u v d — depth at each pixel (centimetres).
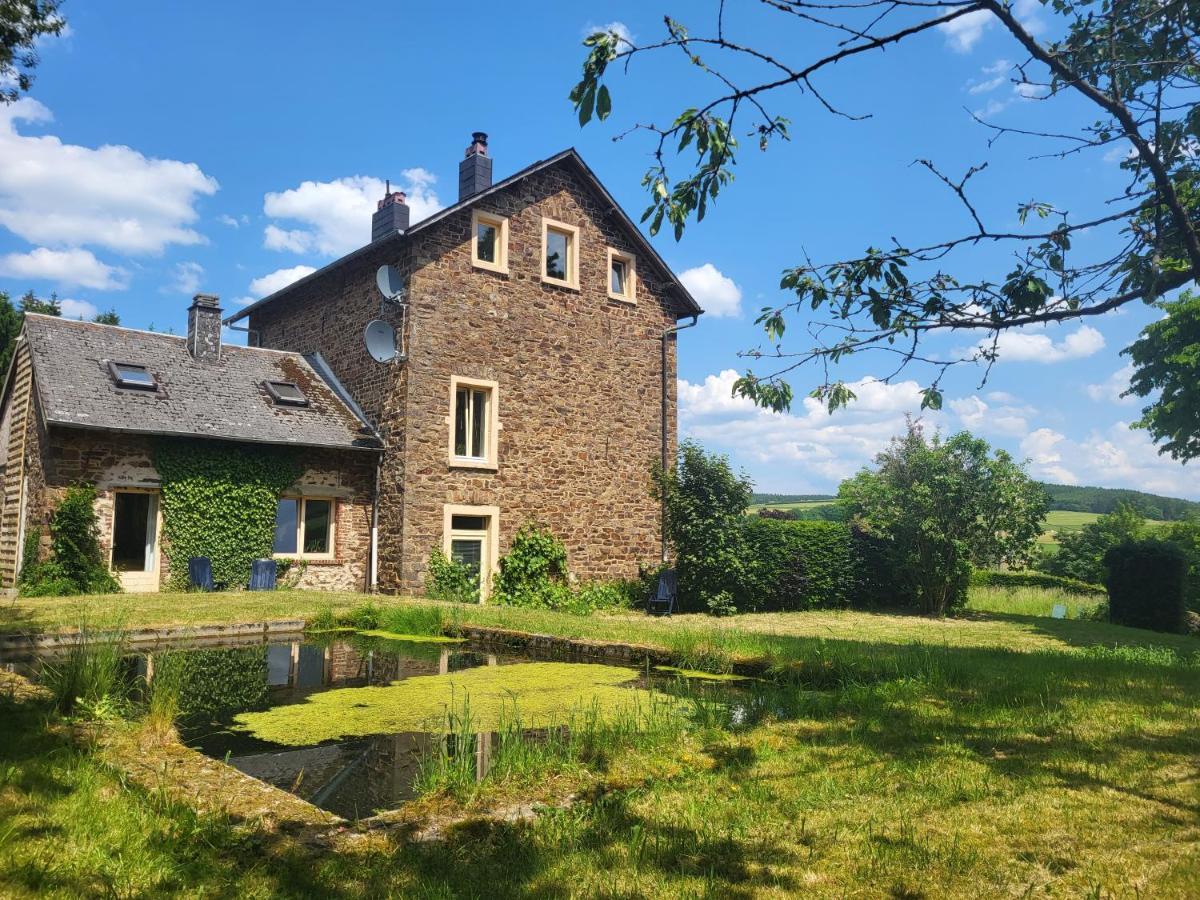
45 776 343
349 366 1630
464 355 1513
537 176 1631
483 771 420
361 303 1608
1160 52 302
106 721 465
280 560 1447
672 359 1841
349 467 1534
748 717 511
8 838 272
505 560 1531
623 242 1775
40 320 1444
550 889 260
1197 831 303
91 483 1293
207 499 1391
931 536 1628
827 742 435
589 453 1677
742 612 1590
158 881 256
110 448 1314
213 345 1576
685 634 853
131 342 1512
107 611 1001
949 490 1647
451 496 1487
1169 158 311
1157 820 316
